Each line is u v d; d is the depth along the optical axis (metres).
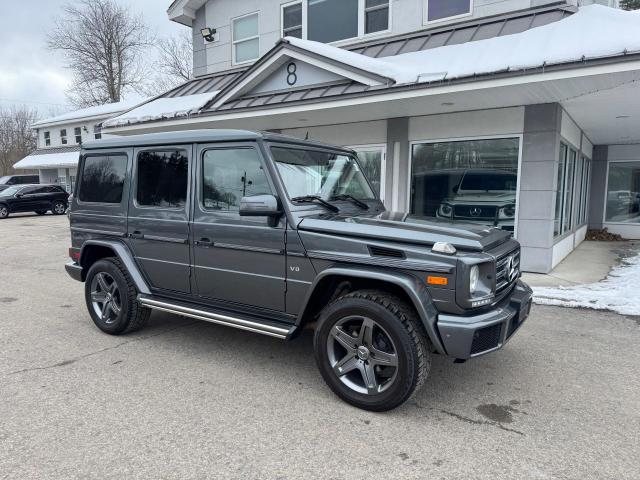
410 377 3.11
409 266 3.15
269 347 4.59
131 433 3.00
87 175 5.06
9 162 50.66
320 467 2.66
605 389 3.71
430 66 7.43
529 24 8.06
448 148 8.67
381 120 9.30
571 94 6.95
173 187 4.30
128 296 4.68
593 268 8.47
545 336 4.93
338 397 3.50
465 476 2.59
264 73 9.37
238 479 2.55
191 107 10.43
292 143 4.02
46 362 4.18
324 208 3.92
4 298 6.64
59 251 11.41
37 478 2.54
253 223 3.75
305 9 11.30
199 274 4.15
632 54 5.56
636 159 13.22
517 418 3.25
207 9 13.44
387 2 10.02
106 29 37.22
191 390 3.63
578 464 2.71
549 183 7.68
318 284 3.49
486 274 3.20
